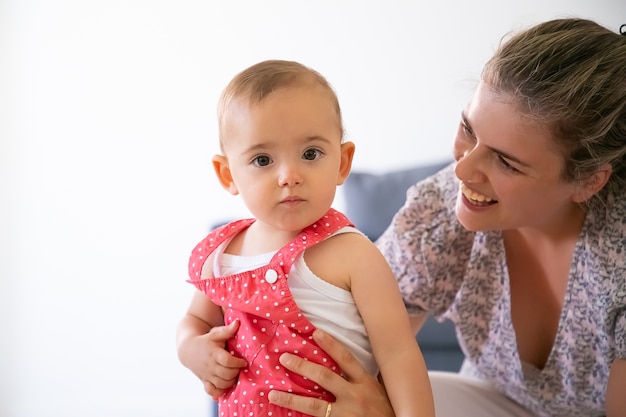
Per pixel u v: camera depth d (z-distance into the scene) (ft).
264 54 8.73
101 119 8.86
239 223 3.84
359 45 8.64
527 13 8.41
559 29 3.82
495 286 4.52
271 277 3.42
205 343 3.59
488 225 3.96
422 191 4.70
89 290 9.07
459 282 4.68
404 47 8.59
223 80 8.79
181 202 8.99
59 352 9.09
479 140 3.74
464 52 8.52
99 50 8.75
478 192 3.88
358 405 3.37
